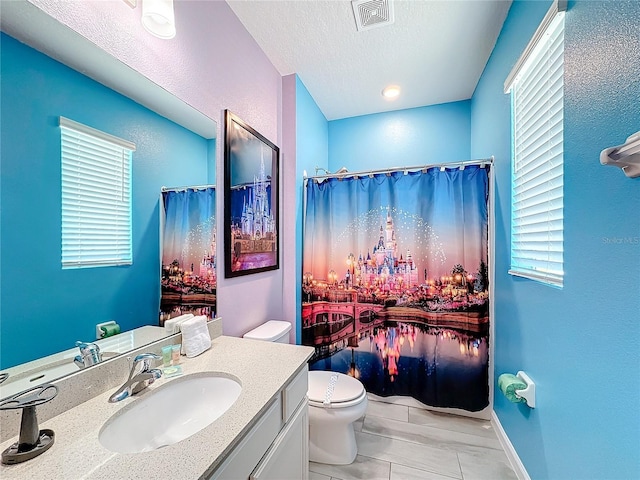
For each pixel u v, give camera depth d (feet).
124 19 3.25
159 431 2.93
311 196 7.48
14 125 2.32
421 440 5.53
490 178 6.13
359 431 5.81
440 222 6.43
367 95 8.27
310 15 5.28
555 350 3.53
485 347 6.14
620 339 2.45
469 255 6.22
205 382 3.42
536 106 4.22
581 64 2.96
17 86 2.34
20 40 2.36
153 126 3.67
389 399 6.88
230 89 5.14
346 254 7.18
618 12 2.41
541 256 4.12
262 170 6.15
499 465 4.89
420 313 6.61
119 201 3.26
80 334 2.82
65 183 2.71
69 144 2.74
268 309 6.48
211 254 4.67
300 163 7.41
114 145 3.20
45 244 2.54
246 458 2.57
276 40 5.95
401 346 6.77
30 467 1.92
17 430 2.19
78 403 2.66
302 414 3.90
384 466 4.89
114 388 3.00
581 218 2.99
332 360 7.27
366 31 5.72
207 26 4.57
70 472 1.90
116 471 1.92
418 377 6.65
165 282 3.89
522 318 4.58
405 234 6.73
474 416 6.24
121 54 3.21
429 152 8.93
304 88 7.67
